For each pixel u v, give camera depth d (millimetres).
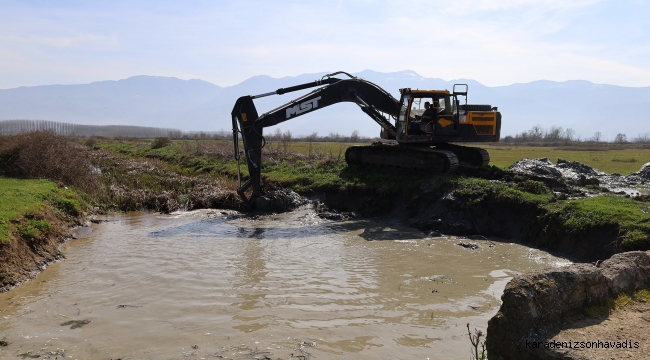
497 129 18891
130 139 66188
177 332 7668
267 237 14344
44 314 8453
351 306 8750
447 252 12531
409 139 18359
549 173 21344
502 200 14375
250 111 17688
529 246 13133
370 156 20328
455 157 17562
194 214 18000
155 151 39750
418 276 10516
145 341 7363
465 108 18812
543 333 5508
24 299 9188
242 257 12062
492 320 5723
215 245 13336
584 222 12148
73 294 9445
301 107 18062
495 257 12039
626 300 6418
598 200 13688
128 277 10453
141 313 8461
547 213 13164
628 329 5656
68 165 20656
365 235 14539
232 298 9148
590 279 6133
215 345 7199
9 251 10344
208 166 27328
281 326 7871
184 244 13453
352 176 19453
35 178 19641
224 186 21141
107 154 39906
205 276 10492
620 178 23578
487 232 14320
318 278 10359
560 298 5809
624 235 11188
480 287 9805
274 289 9648
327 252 12555
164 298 9172
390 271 10875
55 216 14508
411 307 8719
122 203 19406
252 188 18562
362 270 10945
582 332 5566
